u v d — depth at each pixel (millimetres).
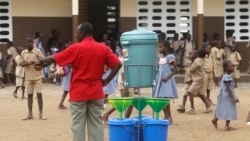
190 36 22281
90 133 7910
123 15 23656
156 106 7824
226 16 23891
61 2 23641
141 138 7812
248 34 23938
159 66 11992
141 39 8227
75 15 21875
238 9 23906
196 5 23781
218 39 23188
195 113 13867
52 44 22891
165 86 11867
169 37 23953
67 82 14414
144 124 7770
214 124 11453
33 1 23469
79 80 7770
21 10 23422
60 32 23641
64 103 15914
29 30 23500
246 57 23859
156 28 23906
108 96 15734
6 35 23406
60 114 13711
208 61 15055
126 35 8320
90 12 25750
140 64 8250
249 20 23938
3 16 23375
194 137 10594
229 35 23328
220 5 23734
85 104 7828
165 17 23859
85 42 7852
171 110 14430
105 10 25844
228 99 11203
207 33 23734
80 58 7746
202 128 11625
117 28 25781
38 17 23500
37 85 12719
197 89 13648
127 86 8336
